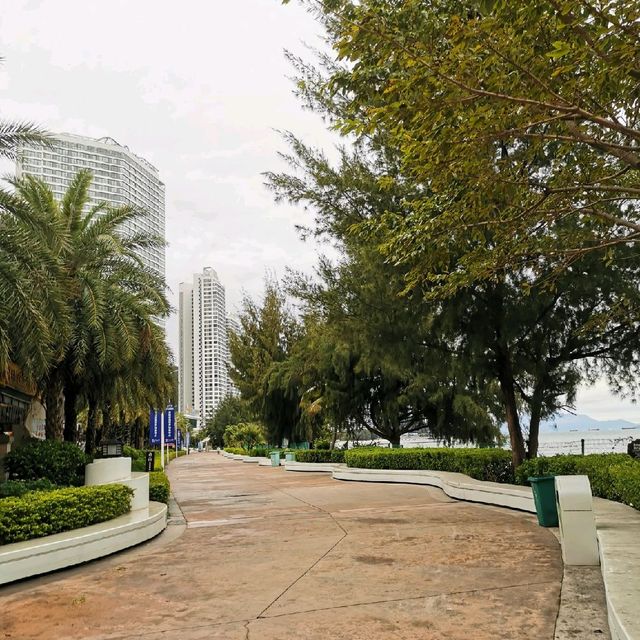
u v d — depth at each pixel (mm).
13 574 7668
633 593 4516
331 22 8992
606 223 9094
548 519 10109
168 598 6621
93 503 9984
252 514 14031
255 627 5441
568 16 5461
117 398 21891
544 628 5059
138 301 16688
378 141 13078
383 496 16781
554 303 14133
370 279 14031
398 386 28844
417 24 6184
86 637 5410
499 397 19453
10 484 10945
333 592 6508
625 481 9633
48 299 11430
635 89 6332
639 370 15000
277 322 41531
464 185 7344
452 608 5727
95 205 18438
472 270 8570
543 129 7578
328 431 44719
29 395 19094
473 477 17750
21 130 11195
